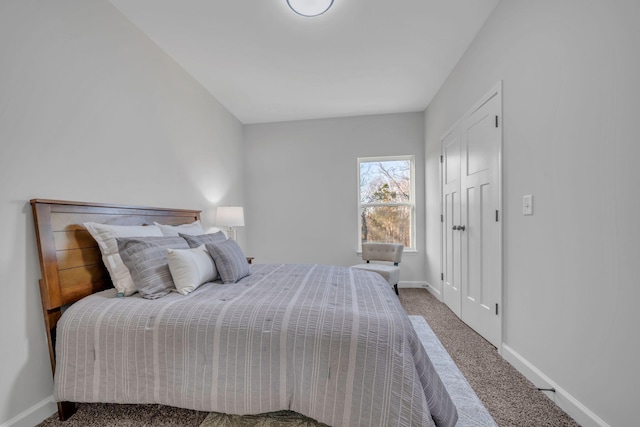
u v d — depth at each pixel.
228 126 3.77
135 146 2.09
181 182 2.68
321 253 4.16
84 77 1.67
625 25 1.07
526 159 1.68
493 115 2.04
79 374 1.30
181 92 2.69
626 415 1.09
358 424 1.08
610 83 1.13
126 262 1.54
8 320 1.27
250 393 1.19
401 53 2.53
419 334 2.31
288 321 1.22
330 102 3.58
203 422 1.33
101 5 1.80
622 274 1.09
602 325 1.18
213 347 1.23
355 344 1.13
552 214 1.47
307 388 1.16
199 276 1.65
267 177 4.26
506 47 1.86
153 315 1.30
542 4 1.52
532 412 1.38
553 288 1.47
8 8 1.29
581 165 1.28
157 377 1.26
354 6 1.95
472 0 1.92
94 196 1.74
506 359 1.88
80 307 1.38
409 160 4.08
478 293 2.31
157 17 2.02
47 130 1.46
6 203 1.27
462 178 2.62
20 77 1.33
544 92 1.52
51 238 1.41
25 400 1.30
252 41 2.32
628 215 1.07
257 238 4.28
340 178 4.11
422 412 1.02
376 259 3.76
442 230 3.23
